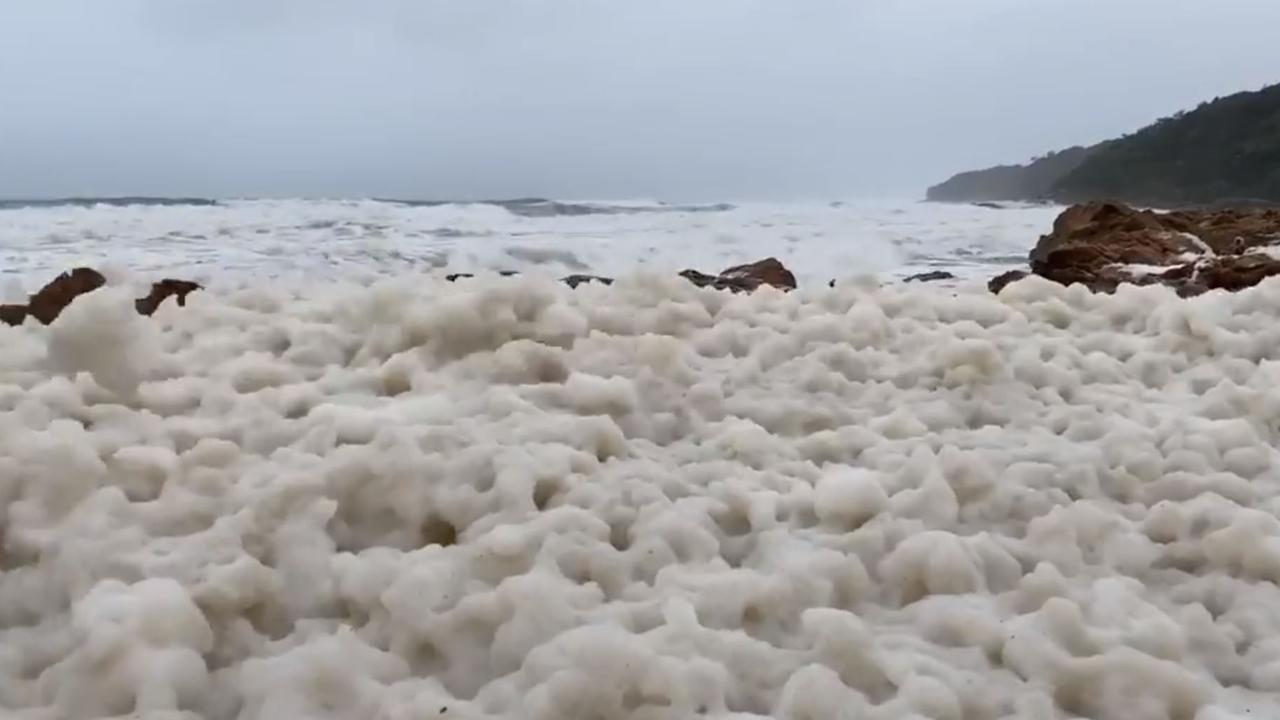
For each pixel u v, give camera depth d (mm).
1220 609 2361
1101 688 2018
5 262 13250
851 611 2279
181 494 2518
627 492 2617
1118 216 10414
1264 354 3875
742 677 2008
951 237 19875
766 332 3898
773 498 2625
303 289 4660
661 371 3416
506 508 2492
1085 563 2502
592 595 2201
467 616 2121
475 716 1840
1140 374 3779
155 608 2004
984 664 2084
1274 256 7430
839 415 3275
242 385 3324
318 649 2002
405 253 15492
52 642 2088
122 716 1851
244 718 1919
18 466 2471
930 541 2365
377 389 3342
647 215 26125
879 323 3971
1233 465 2963
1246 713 1979
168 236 16625
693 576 2279
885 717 1866
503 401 3033
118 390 3139
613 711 1872
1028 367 3617
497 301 3592
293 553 2344
